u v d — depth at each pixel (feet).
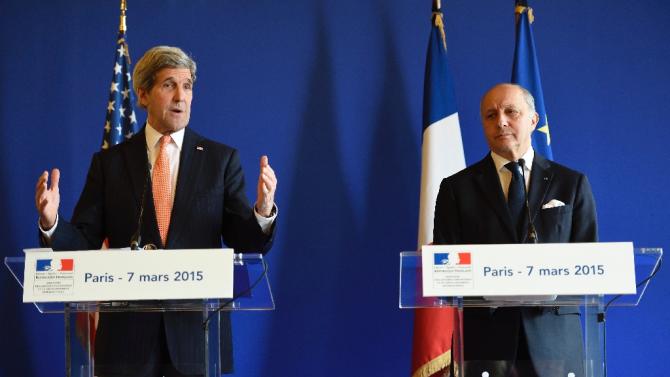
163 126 12.10
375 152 16.98
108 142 15.88
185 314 9.96
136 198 11.67
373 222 16.81
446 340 15.08
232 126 17.04
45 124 17.16
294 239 16.79
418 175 16.88
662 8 17.06
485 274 8.89
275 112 17.06
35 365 16.67
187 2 17.33
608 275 8.93
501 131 12.07
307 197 16.88
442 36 16.48
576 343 10.13
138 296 9.07
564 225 11.36
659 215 16.61
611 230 16.60
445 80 16.28
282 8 17.30
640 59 16.98
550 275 8.90
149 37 17.25
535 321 10.11
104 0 17.43
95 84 17.25
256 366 16.52
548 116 16.90
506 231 11.43
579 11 17.13
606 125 16.85
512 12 17.19
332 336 16.56
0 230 16.90
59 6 17.42
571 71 16.99
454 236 11.78
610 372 16.17
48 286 9.18
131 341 10.08
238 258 9.13
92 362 9.36
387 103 17.07
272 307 9.82
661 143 16.79
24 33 17.37
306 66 17.17
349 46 17.20
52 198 10.49
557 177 11.82
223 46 17.24
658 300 16.30
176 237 11.42
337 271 16.71
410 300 9.27
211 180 11.84
